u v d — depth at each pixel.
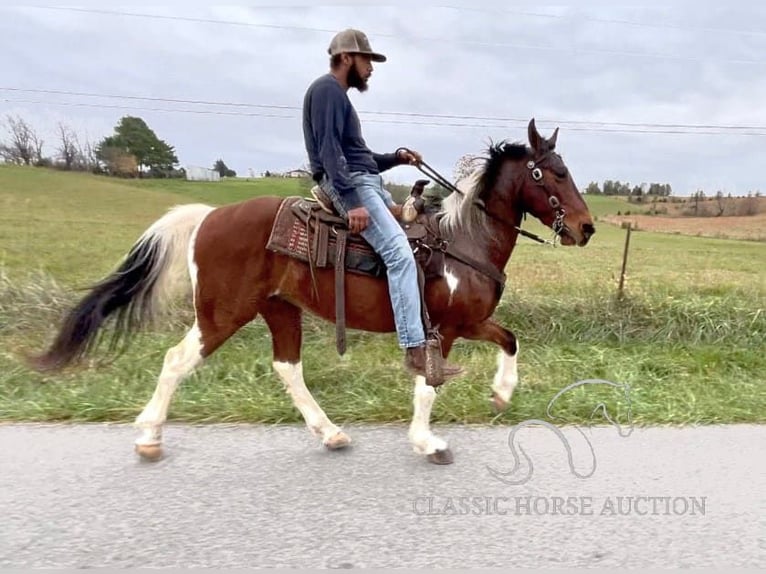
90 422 3.70
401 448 3.46
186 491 2.89
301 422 3.80
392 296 3.22
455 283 3.34
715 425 3.88
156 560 2.34
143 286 3.47
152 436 3.22
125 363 4.69
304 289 3.35
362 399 4.12
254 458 3.28
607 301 6.32
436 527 2.62
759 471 3.21
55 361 3.44
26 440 3.41
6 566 2.28
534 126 3.50
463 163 3.59
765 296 6.80
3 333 5.45
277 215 3.33
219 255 3.32
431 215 3.47
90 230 9.12
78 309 3.44
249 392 4.17
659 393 4.38
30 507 2.71
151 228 3.48
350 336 5.65
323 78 3.13
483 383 4.50
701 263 8.58
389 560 2.37
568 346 5.62
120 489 2.89
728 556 2.44
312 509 2.75
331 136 3.04
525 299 6.29
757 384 4.76
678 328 6.08
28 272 6.54
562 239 3.56
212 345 3.39
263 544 2.46
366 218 3.12
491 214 3.53
